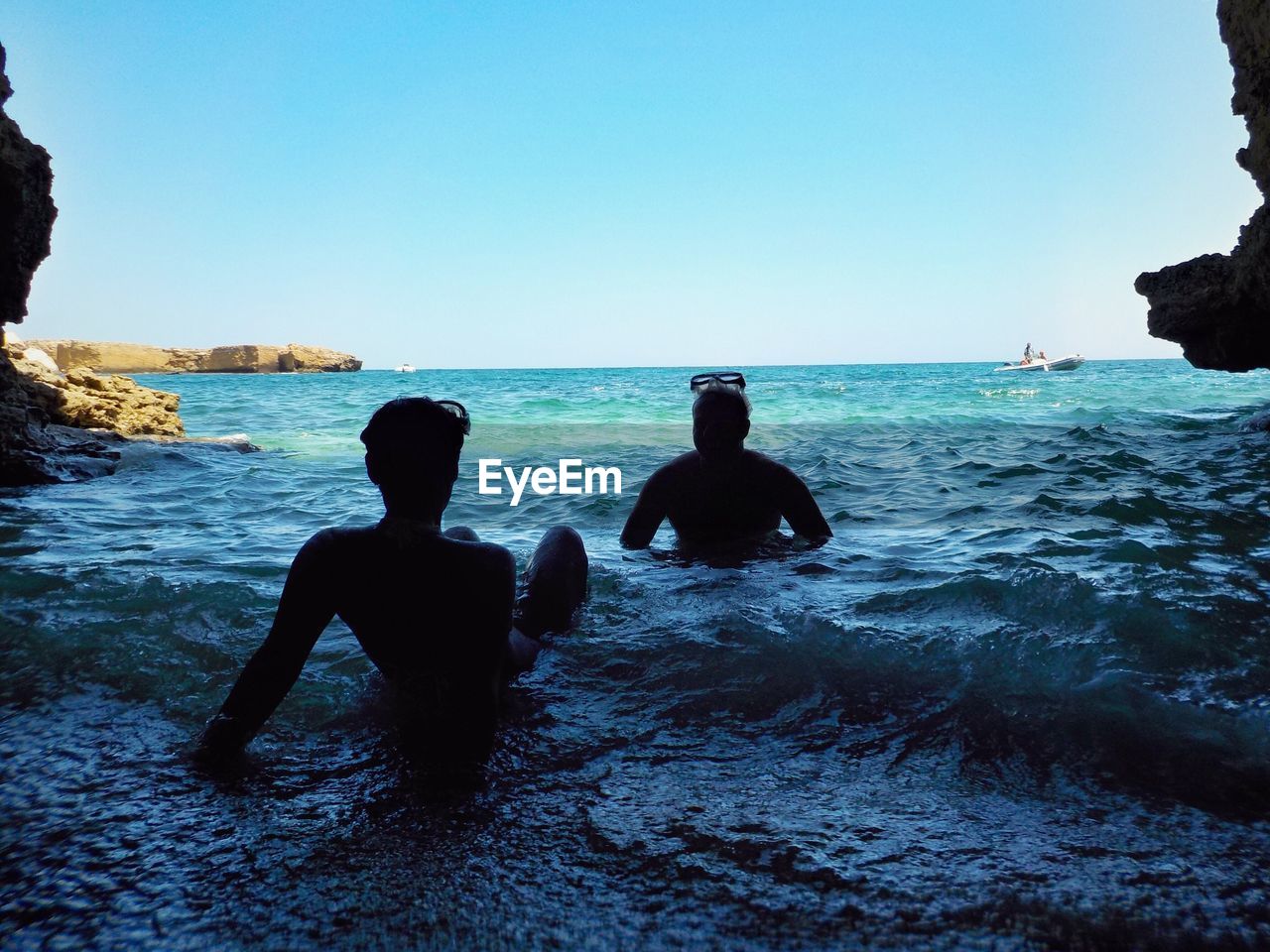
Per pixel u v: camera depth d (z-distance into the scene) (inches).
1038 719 84.0
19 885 57.2
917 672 97.3
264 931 52.5
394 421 83.0
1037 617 113.9
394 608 83.0
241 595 132.1
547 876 58.4
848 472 300.5
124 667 101.7
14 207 327.9
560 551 121.6
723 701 91.2
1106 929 51.3
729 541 176.6
